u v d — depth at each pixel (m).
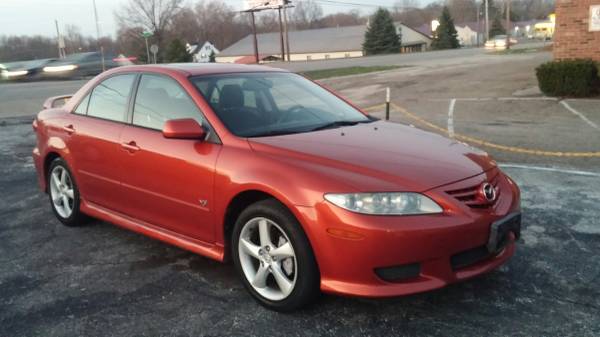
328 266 3.11
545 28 98.38
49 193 5.50
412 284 3.05
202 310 3.50
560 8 14.23
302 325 3.27
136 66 4.71
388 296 3.03
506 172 6.86
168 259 4.38
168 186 3.96
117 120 4.54
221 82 4.25
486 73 20.91
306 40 85.75
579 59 13.77
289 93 4.55
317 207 3.09
